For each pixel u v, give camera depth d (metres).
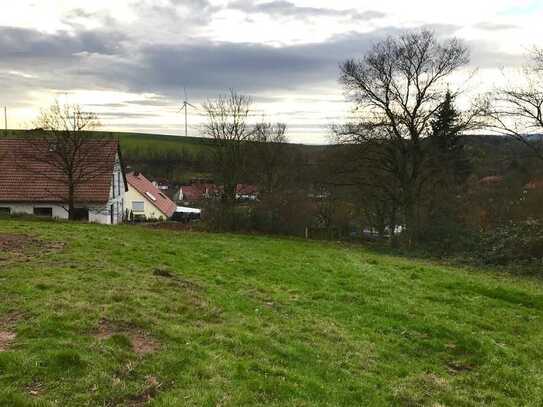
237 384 7.76
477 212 35.34
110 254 17.52
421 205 37.22
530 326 14.18
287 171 48.62
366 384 8.88
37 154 42.16
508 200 35.56
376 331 12.32
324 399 7.98
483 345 11.90
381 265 22.48
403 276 19.78
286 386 8.00
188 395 7.18
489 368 10.70
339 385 8.66
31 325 8.62
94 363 7.50
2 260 14.17
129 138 110.44
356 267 21.03
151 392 7.14
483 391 9.55
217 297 12.96
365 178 38.94
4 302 9.91
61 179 40.41
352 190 42.25
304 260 22.03
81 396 6.62
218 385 7.61
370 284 17.31
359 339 11.45
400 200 38.91
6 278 11.86
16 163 42.16
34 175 41.53
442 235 32.72
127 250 18.84
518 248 27.27
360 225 52.09
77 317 9.36
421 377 9.70
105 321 9.46
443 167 38.59
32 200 40.22
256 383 7.88
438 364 10.81
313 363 9.46
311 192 42.78
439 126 38.56
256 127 51.31
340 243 35.78
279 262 20.59
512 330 13.71
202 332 9.79
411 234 34.44
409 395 8.76
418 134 37.91
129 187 67.00
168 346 8.80
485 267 26.53
